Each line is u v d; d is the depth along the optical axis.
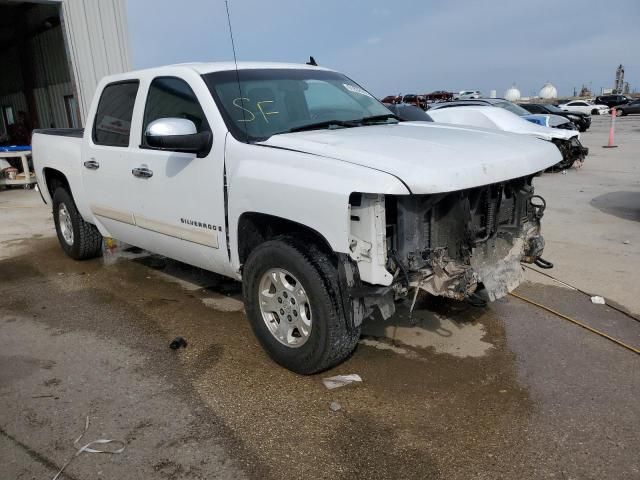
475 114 12.29
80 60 13.12
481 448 2.86
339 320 3.33
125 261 6.29
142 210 4.64
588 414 3.13
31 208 10.00
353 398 3.34
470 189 3.38
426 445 2.89
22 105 22.50
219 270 4.20
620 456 2.77
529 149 3.70
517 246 3.90
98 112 5.22
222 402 3.33
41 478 2.70
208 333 4.31
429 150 3.29
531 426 3.03
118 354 3.99
